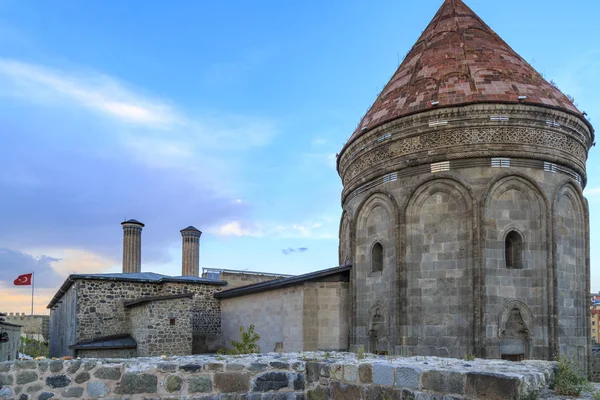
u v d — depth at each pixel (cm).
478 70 2009
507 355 1733
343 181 2430
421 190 1916
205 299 2889
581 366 1816
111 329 2639
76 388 849
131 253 3741
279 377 905
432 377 703
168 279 2791
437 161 1886
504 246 1783
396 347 1859
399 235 1920
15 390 830
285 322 2219
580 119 1920
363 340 2055
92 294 2631
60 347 3406
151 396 860
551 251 1772
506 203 1816
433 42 2309
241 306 2659
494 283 1742
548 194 1822
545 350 1731
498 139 1836
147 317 2264
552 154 1856
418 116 1928
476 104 1841
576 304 1855
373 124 2081
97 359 888
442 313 1803
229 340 2756
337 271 2138
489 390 638
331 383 857
